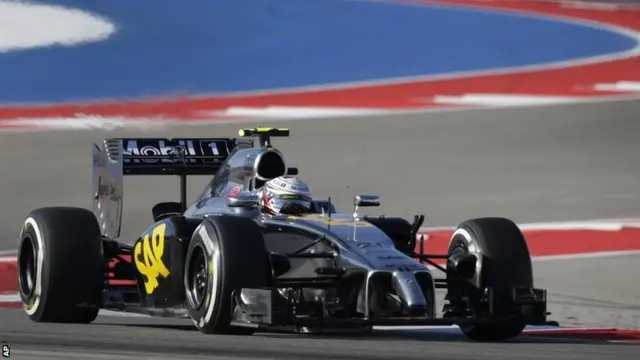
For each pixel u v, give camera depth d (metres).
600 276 50.75
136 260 36.78
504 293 32.09
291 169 36.97
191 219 34.59
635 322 41.00
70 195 74.44
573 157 83.56
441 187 75.44
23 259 37.16
